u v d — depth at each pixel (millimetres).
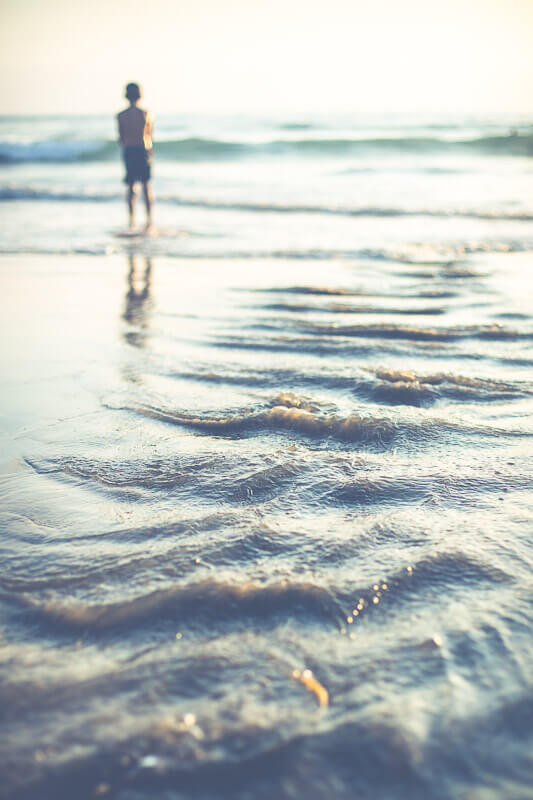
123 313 4988
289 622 1479
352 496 2119
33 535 1920
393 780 1065
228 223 10047
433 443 2559
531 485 2174
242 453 2490
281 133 37312
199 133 37562
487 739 1143
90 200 12945
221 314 4902
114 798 1044
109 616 1512
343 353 3869
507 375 3441
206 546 1812
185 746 1134
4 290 5867
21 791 1055
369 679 1291
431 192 13477
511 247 7754
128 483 2271
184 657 1368
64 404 3115
